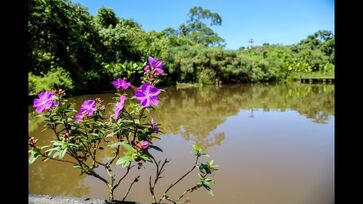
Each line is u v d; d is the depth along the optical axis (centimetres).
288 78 3422
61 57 1476
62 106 174
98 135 183
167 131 682
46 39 1372
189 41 3216
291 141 573
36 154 166
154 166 414
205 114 959
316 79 2980
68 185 351
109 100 1181
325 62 3841
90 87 1605
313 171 397
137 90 165
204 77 2606
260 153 493
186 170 402
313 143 555
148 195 317
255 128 707
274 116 893
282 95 1622
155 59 188
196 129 705
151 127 180
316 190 330
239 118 869
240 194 326
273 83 2923
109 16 2445
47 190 338
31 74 1266
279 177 378
